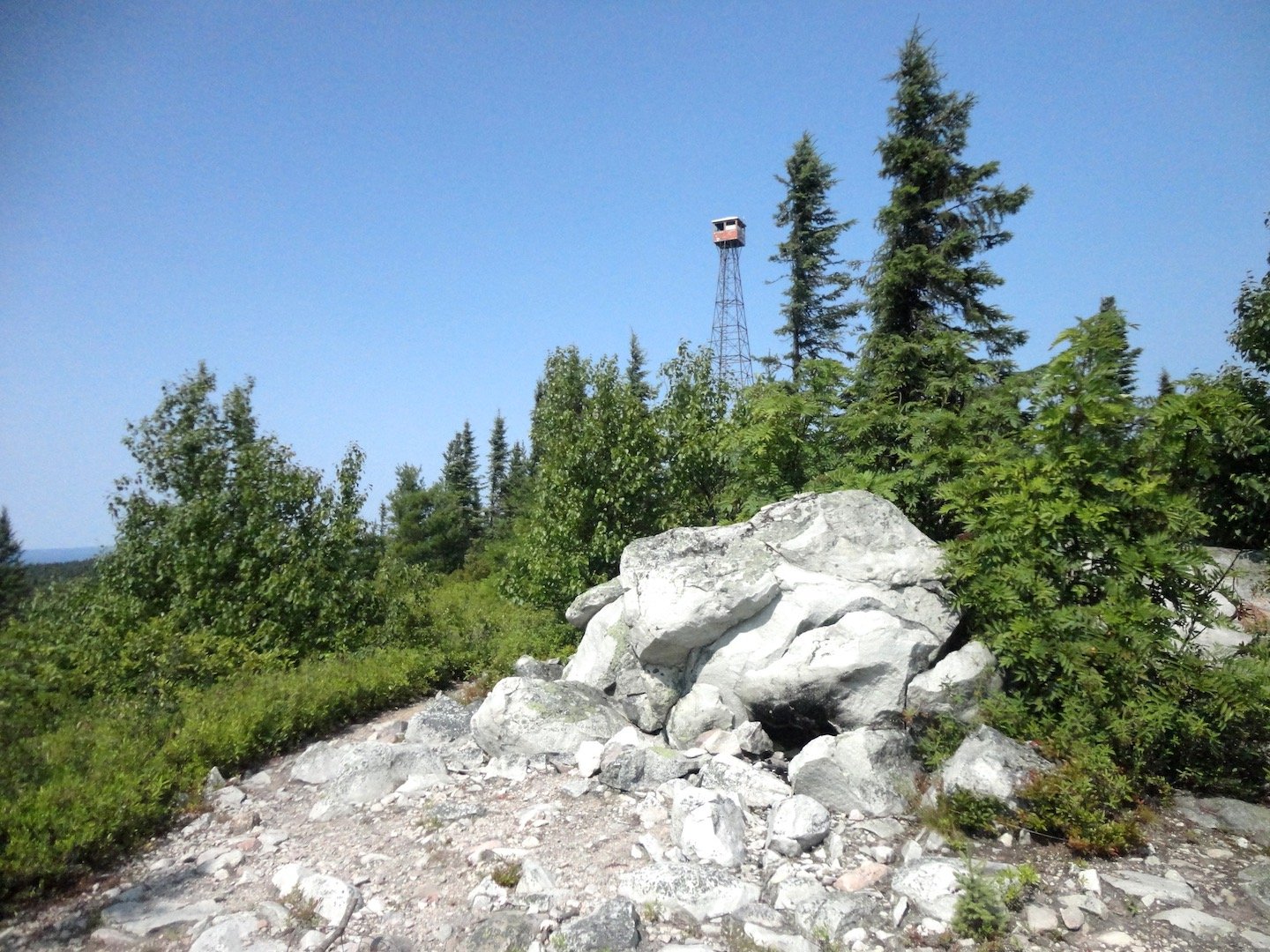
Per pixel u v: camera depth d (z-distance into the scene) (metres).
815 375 10.66
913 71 18.20
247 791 7.46
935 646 6.79
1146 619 5.91
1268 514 9.60
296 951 4.62
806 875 5.18
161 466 13.90
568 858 5.57
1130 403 6.76
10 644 10.71
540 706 7.60
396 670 10.53
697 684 7.59
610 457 12.66
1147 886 4.73
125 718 8.15
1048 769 5.57
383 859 5.73
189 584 12.02
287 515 13.34
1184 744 5.82
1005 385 9.22
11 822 5.61
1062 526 6.41
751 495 10.25
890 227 17.83
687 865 5.12
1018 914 4.62
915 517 8.71
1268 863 4.88
